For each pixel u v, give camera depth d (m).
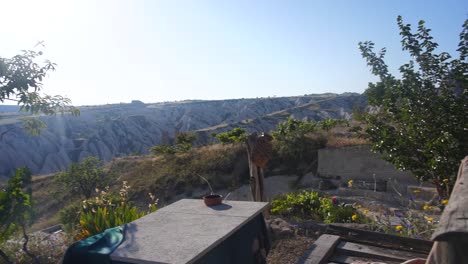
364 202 9.38
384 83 6.44
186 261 2.34
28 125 5.24
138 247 2.65
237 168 14.80
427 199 9.27
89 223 5.29
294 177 13.56
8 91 4.33
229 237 3.08
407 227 4.67
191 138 23.19
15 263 4.80
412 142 5.85
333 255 3.32
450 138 5.29
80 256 2.66
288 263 4.43
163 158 18.45
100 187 14.89
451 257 1.16
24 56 4.45
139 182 15.93
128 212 5.40
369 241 3.46
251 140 6.14
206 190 14.20
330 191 11.54
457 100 5.52
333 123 18.44
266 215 6.15
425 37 5.84
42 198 16.95
